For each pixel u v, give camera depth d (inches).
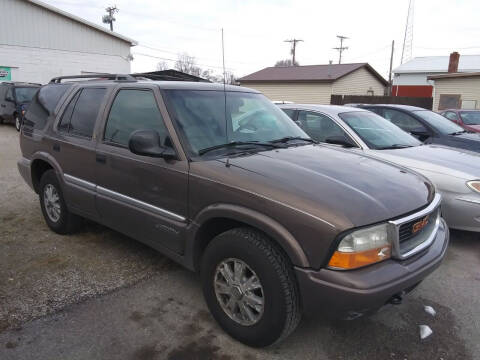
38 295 128.9
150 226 128.3
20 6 785.6
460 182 173.9
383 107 296.2
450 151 211.0
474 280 148.9
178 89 135.7
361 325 118.6
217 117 133.8
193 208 113.9
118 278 141.9
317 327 117.0
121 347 105.3
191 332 112.6
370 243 91.1
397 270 93.2
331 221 89.2
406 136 228.7
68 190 162.6
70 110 167.8
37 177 191.3
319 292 90.3
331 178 106.5
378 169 122.3
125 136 138.2
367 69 1230.3
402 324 119.8
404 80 1408.7
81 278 140.9
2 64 784.3
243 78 1258.0
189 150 118.8
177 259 123.6
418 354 106.9
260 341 102.3
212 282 111.1
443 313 126.3
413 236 102.5
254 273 99.8
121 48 931.3
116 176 138.2
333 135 217.0
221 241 106.1
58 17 832.3
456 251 175.3
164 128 124.8
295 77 1160.2
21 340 106.7
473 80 885.2
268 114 153.8
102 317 118.3
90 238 176.6
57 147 167.2
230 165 111.3
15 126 612.4
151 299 129.0
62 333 110.2
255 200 99.1
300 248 92.1
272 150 129.3
